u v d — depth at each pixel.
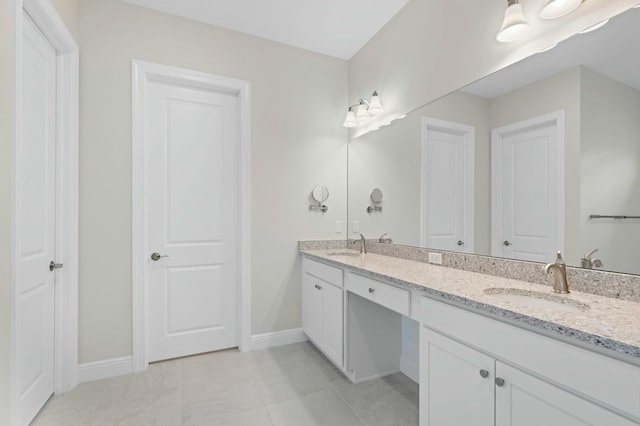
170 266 2.42
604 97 1.23
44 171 1.79
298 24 2.49
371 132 2.69
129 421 1.68
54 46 1.88
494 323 1.08
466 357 1.19
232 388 2.01
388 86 2.48
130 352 2.20
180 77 2.36
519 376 1.00
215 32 2.49
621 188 1.18
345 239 2.97
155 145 2.37
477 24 1.75
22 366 1.57
